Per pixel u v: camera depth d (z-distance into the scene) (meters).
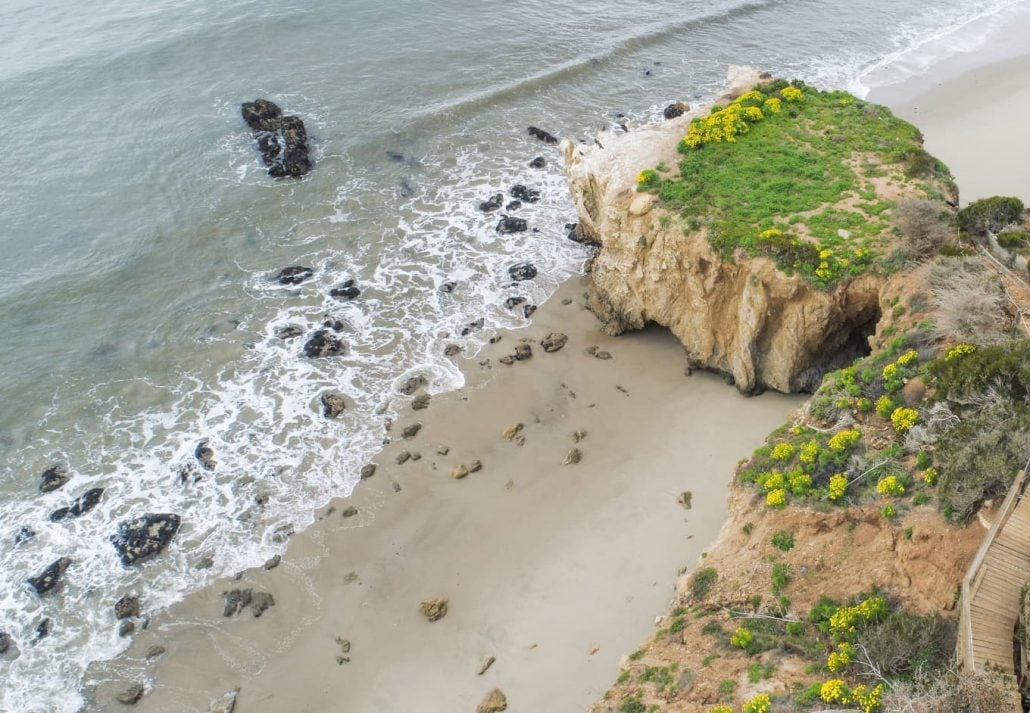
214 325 39.19
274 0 64.44
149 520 31.20
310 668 26.88
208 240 43.53
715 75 58.78
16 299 39.41
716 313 34.75
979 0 70.31
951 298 27.30
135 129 50.56
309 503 32.03
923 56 60.19
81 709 26.30
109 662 27.39
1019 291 27.50
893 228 32.56
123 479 32.75
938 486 21.80
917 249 30.95
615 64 59.75
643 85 57.59
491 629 27.22
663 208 35.44
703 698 20.41
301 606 28.69
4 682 26.78
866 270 31.27
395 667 26.59
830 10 68.50
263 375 37.03
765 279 32.12
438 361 37.81
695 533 29.25
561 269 42.75
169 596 29.14
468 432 34.44
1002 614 18.19
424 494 32.06
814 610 21.48
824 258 31.53
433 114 52.94
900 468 23.27
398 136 51.38
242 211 45.34
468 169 49.41
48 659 27.44
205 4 63.75
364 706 25.66
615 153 39.25
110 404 35.47
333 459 33.59
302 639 27.73
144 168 47.66
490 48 60.62
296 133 50.03
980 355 23.72
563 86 56.84
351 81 55.94
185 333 38.69
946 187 35.69
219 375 36.97
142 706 26.30
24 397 35.44
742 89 43.81
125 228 43.75
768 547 23.73
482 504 31.48
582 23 65.06
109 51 57.41
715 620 23.05
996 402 22.39
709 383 35.81
